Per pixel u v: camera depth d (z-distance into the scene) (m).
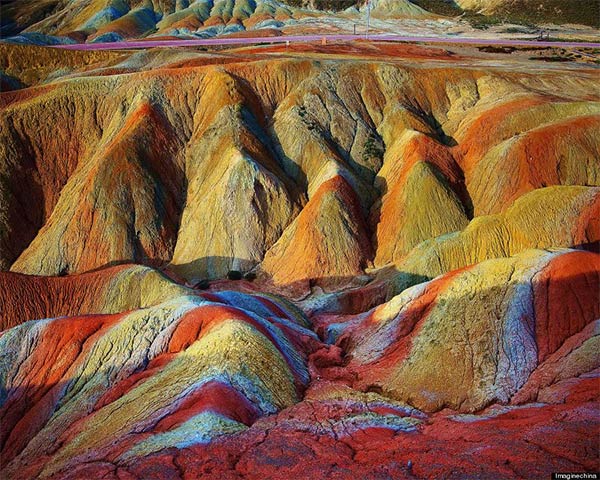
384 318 39.06
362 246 55.53
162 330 36.25
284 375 33.09
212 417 27.50
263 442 26.03
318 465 23.83
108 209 59.81
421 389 32.53
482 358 32.78
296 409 30.55
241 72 72.12
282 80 72.25
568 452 22.31
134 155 62.59
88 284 47.53
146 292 44.94
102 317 38.44
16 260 60.53
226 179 59.91
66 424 32.44
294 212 60.34
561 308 33.88
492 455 22.88
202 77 70.94
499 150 59.28
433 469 22.41
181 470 24.17
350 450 25.34
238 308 37.59
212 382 30.28
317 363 37.53
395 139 66.88
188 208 62.66
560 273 34.94
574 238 48.53
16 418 34.50
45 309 46.28
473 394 31.42
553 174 57.19
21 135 66.00
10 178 63.59
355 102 70.75
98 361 35.44
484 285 36.06
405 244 55.12
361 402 31.64
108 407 32.06
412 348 35.22
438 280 38.31
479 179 59.47
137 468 24.56
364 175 65.00
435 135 66.88
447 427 27.41
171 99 69.44
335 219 55.56
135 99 68.94
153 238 60.12
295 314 47.31
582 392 28.17
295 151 65.81
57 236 59.72
